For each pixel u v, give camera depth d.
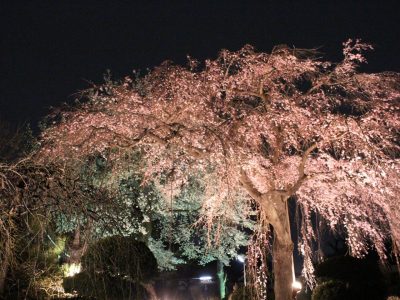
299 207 14.60
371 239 13.66
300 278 17.48
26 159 8.89
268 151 13.79
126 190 17.00
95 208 9.02
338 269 16.92
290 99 13.09
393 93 12.73
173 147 12.18
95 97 12.73
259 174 13.35
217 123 12.52
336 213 14.23
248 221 18.39
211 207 13.45
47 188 8.58
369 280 16.73
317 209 14.56
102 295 10.84
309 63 13.23
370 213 13.56
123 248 10.08
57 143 10.79
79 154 10.53
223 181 11.88
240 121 12.30
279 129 13.38
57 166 9.05
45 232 8.61
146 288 13.48
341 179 13.19
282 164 13.88
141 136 11.45
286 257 13.56
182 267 25.27
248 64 13.31
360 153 12.46
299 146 13.69
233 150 11.58
